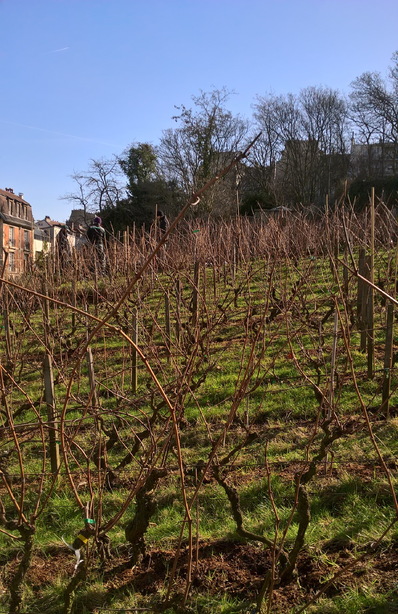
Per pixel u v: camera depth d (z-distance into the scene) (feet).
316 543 12.10
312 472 11.80
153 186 106.73
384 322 26.21
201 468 15.19
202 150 87.97
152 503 11.32
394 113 114.83
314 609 10.29
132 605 11.03
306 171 108.47
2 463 17.28
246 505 14.12
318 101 115.34
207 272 45.44
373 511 12.92
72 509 14.94
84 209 109.40
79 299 34.53
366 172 108.06
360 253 23.77
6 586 12.14
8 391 15.88
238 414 19.30
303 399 19.63
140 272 6.48
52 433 16.14
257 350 20.02
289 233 38.14
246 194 104.88
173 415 7.68
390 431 16.63
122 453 17.83
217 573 11.62
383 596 10.27
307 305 27.94
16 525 9.91
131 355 22.29
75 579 10.11
